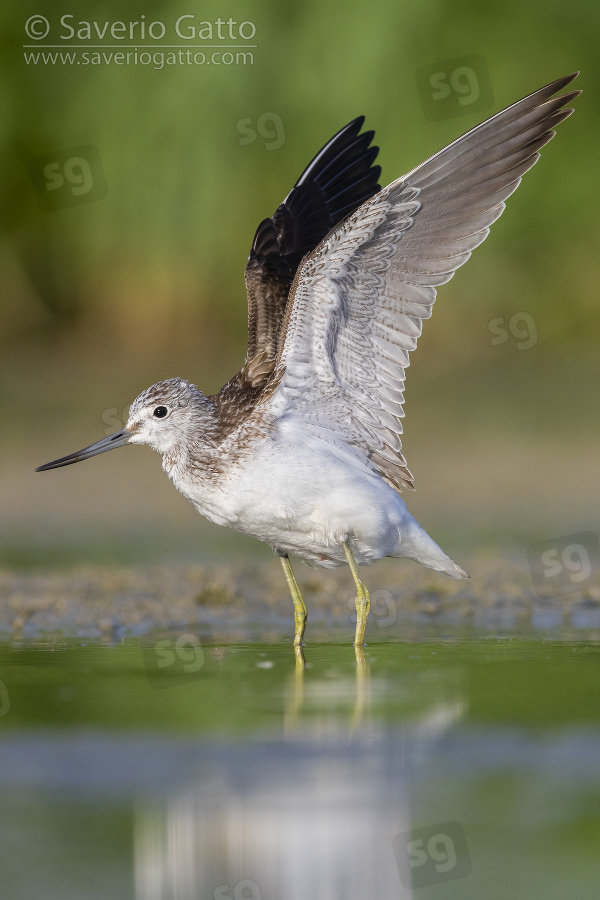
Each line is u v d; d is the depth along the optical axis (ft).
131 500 70.33
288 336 35.73
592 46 91.50
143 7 88.63
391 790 22.38
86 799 22.04
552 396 86.99
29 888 18.56
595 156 93.20
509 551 54.54
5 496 71.00
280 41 86.33
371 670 31.53
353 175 42.24
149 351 96.22
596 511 63.46
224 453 36.27
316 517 35.70
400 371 36.04
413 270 35.06
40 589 46.75
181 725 26.32
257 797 22.08
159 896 18.42
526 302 93.97
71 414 85.15
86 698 28.86
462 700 28.09
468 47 87.81
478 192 34.65
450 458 76.95
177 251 91.61
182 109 86.74
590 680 30.01
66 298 100.48
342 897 18.62
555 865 19.39
